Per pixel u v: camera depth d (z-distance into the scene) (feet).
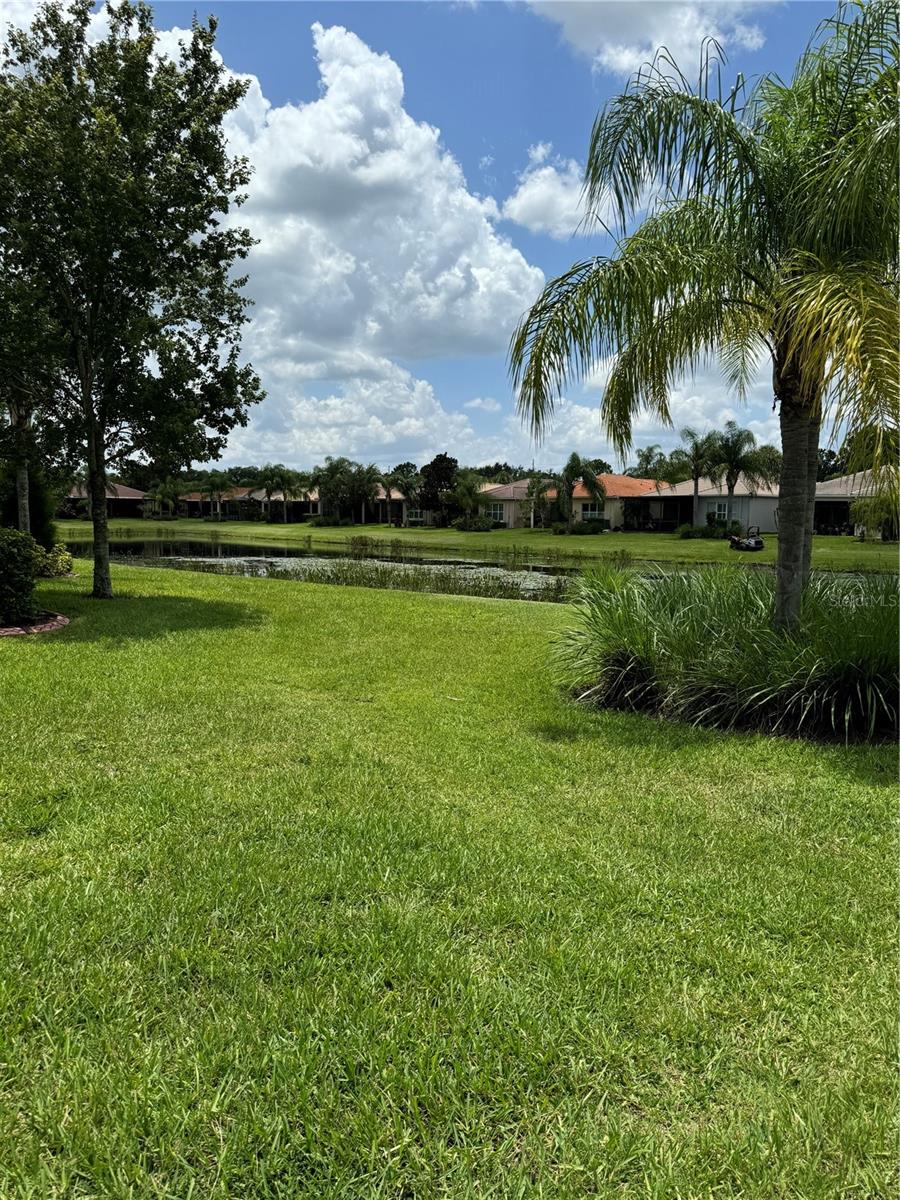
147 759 14.53
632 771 14.76
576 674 22.11
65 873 9.90
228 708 18.30
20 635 26.94
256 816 11.99
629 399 19.30
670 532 163.12
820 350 14.69
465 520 188.75
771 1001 7.66
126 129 32.50
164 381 33.50
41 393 33.96
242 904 9.29
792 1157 5.83
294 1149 5.81
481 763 15.01
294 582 52.85
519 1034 7.10
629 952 8.52
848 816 12.60
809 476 20.89
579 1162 5.76
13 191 30.01
